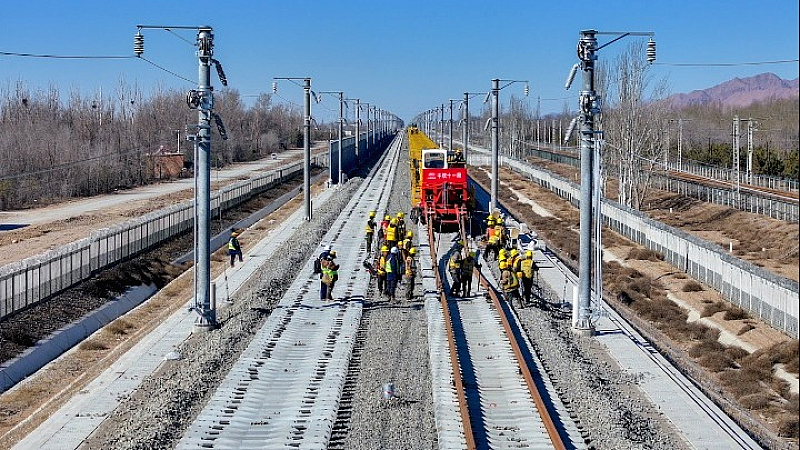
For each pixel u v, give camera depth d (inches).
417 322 1050.1
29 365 1018.1
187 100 998.4
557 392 778.8
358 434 666.2
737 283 1362.0
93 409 749.9
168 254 1814.7
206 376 815.1
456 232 1845.5
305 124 2062.0
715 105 7003.0
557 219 2524.6
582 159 1002.7
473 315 1074.7
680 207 2672.2
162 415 695.7
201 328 1029.2
